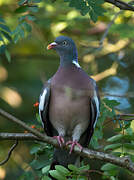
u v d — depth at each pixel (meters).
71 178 7.50
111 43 16.22
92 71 14.30
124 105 13.42
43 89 9.40
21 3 9.43
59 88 9.00
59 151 8.73
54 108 9.13
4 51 9.59
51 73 15.42
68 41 10.10
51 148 8.77
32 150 8.73
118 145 7.83
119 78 15.34
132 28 13.77
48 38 14.25
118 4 8.86
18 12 9.57
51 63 15.66
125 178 11.19
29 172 8.54
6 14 14.19
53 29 13.79
